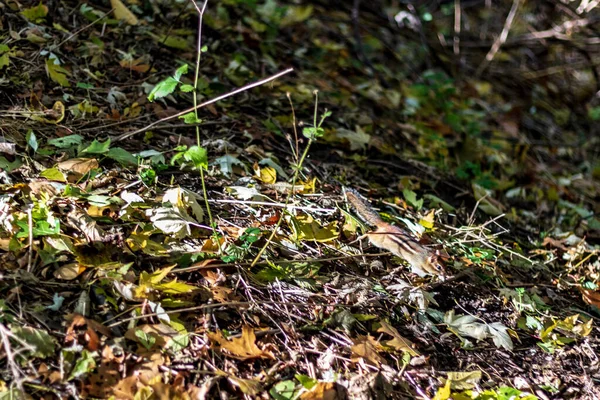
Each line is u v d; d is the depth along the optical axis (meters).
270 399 2.36
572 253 4.07
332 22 7.12
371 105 5.71
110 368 2.27
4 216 2.68
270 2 6.73
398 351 2.78
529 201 5.22
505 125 6.82
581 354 3.13
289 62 5.92
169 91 2.71
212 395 2.32
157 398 2.21
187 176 3.49
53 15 4.59
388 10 7.88
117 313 2.47
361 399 2.45
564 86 8.30
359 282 3.09
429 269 3.17
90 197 2.96
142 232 2.88
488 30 8.54
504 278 3.52
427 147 5.30
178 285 2.61
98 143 3.31
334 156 4.46
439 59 7.44
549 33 7.58
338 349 2.68
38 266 2.56
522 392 2.80
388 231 3.26
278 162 4.02
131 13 4.98
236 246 2.95
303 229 3.26
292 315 2.78
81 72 4.16
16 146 3.23
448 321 3.08
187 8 5.65
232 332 2.59
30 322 2.33
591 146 7.12
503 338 3.04
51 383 2.17
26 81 3.81
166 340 2.42
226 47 5.54
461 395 2.65
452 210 4.27
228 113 4.46
